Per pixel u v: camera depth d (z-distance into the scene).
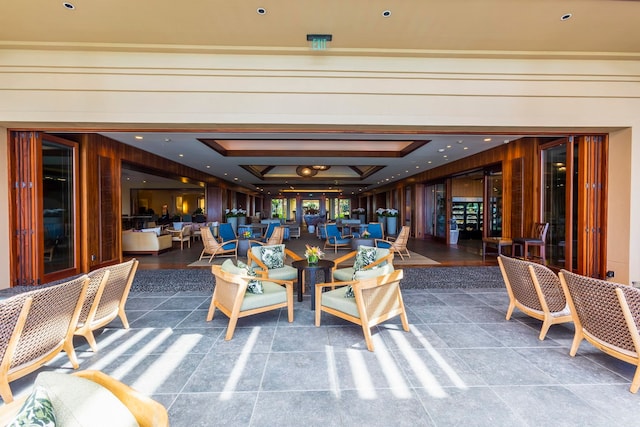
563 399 2.04
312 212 22.14
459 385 2.21
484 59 4.44
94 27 3.71
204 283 4.90
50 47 4.08
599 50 4.30
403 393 2.12
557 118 4.51
